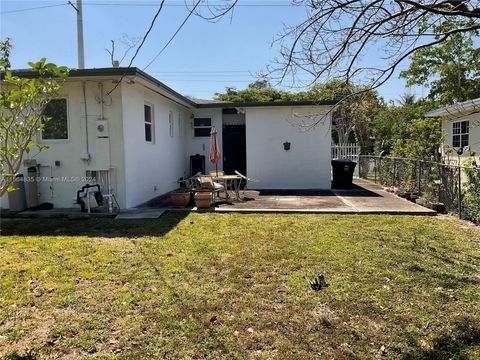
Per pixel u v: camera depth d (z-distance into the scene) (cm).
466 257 505
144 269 462
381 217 760
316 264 475
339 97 597
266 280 425
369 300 374
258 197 1064
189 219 750
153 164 1047
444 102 1577
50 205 846
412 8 328
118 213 802
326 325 327
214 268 464
